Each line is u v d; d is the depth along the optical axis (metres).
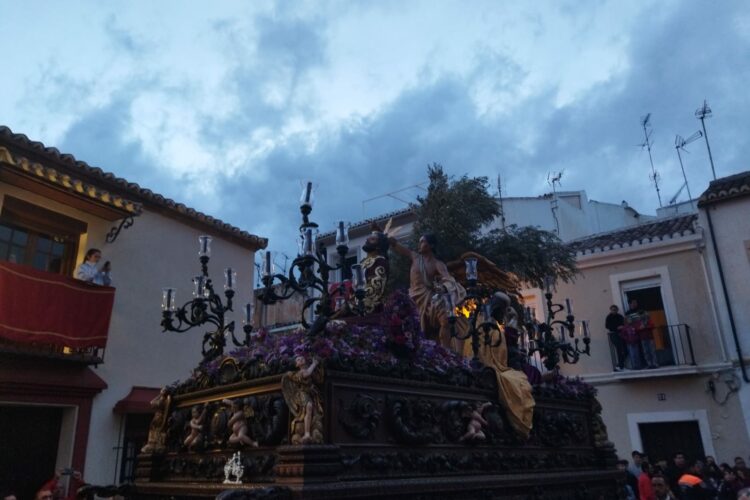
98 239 11.55
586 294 17.50
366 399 4.19
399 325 4.96
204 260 6.38
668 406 15.65
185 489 4.43
